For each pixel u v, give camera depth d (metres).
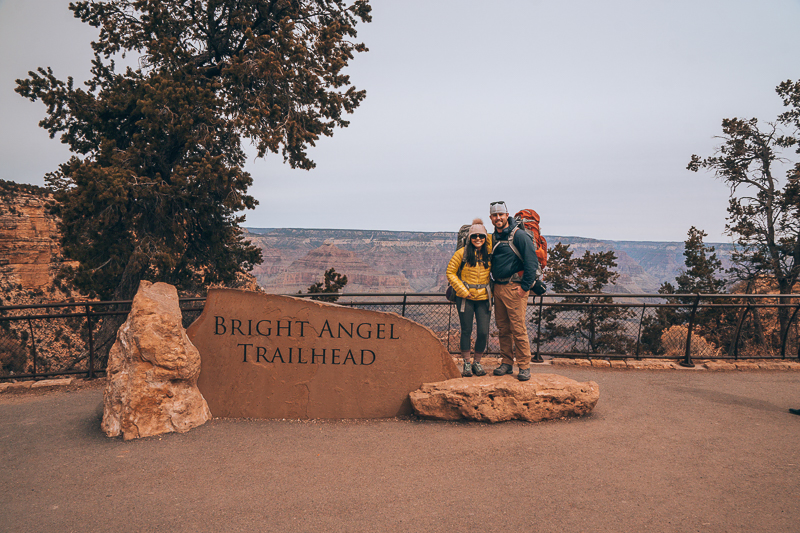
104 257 16.06
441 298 7.93
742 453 4.29
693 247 27.16
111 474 3.90
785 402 5.90
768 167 25.47
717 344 19.27
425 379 5.42
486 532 3.03
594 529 3.05
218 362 5.36
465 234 5.80
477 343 5.58
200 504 3.41
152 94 15.98
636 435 4.74
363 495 3.54
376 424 5.15
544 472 3.91
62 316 7.15
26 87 17.27
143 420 4.67
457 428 4.98
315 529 3.08
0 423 5.16
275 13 19.83
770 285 25.20
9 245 41.53
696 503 3.38
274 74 16.77
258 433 4.83
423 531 3.04
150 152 16.41
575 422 5.14
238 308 5.36
